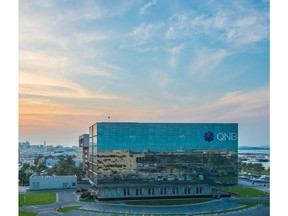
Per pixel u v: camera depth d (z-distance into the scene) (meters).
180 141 84.94
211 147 86.31
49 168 137.62
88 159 109.56
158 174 83.62
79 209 71.56
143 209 72.50
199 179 85.38
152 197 83.12
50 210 70.56
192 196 85.00
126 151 82.50
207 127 86.44
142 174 82.94
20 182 107.56
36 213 67.94
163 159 83.94
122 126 82.69
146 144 83.38
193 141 85.56
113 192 81.50
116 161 82.00
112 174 81.69
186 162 85.00
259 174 127.56
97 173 81.44
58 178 96.06
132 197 82.25
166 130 84.44
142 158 83.06
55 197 83.56
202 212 70.31
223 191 86.12
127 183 82.25
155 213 69.19
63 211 69.75
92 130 95.06
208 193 85.56
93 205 75.69
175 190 84.19
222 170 86.50
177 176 84.44
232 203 78.88
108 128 82.19
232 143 87.38
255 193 90.75
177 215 67.69
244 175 125.81
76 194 87.62
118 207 74.12
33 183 94.50
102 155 81.62
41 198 82.06
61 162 136.25
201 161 85.75
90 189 90.81
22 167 136.38
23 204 75.38
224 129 87.25
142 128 83.50
